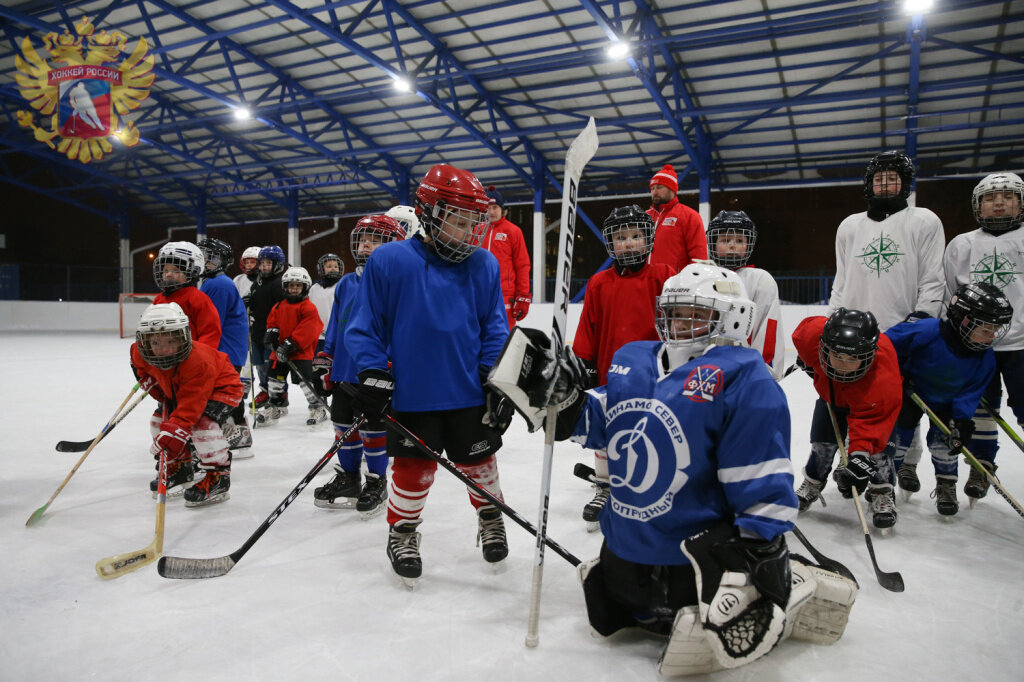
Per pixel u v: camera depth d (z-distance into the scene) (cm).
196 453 323
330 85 1498
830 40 1140
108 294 2188
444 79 1365
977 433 321
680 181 1521
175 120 1723
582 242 1883
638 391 175
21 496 321
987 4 1001
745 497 156
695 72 1267
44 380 785
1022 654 182
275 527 283
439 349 226
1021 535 280
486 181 1902
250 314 596
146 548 238
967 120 1330
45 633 188
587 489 343
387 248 229
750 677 168
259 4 1220
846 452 281
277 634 188
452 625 195
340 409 308
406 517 229
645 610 177
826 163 1546
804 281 1391
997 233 330
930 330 296
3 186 2178
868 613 206
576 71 1338
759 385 160
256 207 2341
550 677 167
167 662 173
